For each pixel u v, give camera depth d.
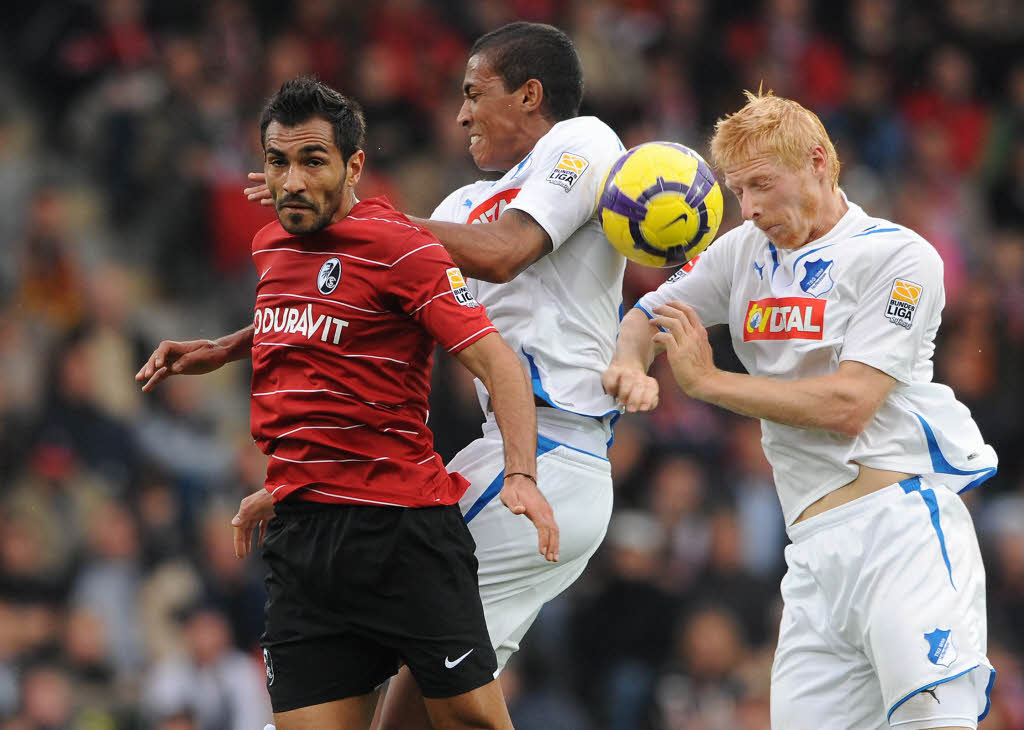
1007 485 41.97
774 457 16.38
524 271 15.85
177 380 39.16
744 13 53.94
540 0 50.78
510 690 32.09
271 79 45.22
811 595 16.17
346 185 14.00
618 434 37.31
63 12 45.78
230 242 43.44
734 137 15.44
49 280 40.81
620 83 49.12
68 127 45.41
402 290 13.87
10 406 36.94
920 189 51.81
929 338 16.06
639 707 32.62
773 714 16.53
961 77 56.38
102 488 35.78
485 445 15.90
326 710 14.39
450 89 47.81
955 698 15.32
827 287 15.59
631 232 15.12
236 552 16.31
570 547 15.86
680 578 34.84
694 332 15.35
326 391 13.95
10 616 32.25
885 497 15.73
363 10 47.84
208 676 31.42
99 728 31.36
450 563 14.29
